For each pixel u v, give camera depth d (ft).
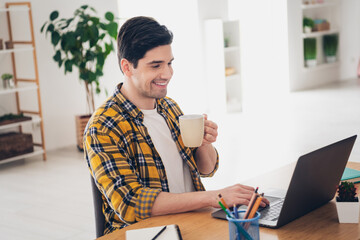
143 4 25.11
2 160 17.31
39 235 11.57
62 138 20.58
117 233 5.14
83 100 21.12
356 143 17.07
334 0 30.83
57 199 13.98
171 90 26.37
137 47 5.71
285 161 15.85
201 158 6.64
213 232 4.99
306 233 4.85
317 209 5.48
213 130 6.19
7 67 18.90
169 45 5.82
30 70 19.60
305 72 29.27
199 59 25.27
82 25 18.13
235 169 15.47
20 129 18.94
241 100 25.11
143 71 5.80
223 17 25.90
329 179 5.43
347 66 31.63
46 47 19.88
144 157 5.98
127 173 5.65
